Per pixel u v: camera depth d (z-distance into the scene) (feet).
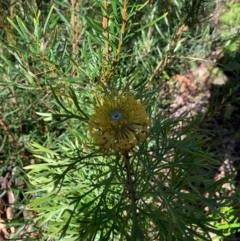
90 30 1.21
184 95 1.87
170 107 1.72
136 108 0.66
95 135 0.65
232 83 1.16
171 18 1.51
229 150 1.68
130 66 1.20
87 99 0.99
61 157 0.79
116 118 0.64
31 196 1.28
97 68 0.90
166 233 0.79
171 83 1.86
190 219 0.78
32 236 1.21
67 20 1.11
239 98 1.16
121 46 0.85
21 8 1.14
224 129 1.77
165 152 0.76
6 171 1.42
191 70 1.95
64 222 0.86
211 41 1.61
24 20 1.15
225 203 0.89
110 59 0.91
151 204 0.96
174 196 0.80
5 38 1.20
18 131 1.36
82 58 0.99
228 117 1.81
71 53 1.05
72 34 1.07
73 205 0.87
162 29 1.61
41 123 1.38
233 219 1.00
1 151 1.38
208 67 1.93
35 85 0.92
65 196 0.79
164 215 0.79
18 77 1.10
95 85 0.90
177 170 0.81
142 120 0.65
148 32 1.40
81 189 0.87
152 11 1.33
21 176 1.23
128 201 0.80
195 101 1.85
